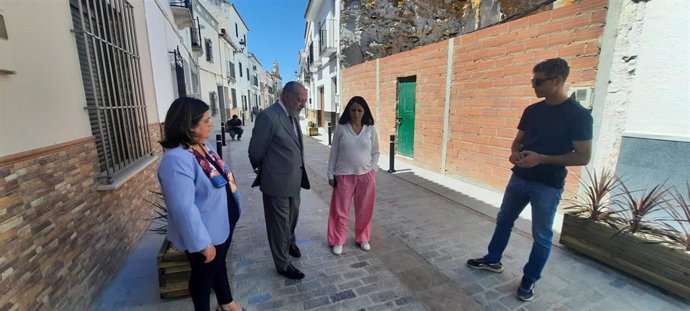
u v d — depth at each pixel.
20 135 1.72
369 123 3.00
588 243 2.86
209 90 15.11
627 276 2.61
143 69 4.22
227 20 20.98
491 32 4.89
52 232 1.92
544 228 2.24
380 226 3.76
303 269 2.80
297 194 2.66
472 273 2.73
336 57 11.98
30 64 1.84
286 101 2.46
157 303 2.32
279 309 2.27
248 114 29.09
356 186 3.06
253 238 3.45
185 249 1.72
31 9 1.88
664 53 2.96
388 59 8.00
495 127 4.99
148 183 3.99
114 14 3.24
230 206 2.00
